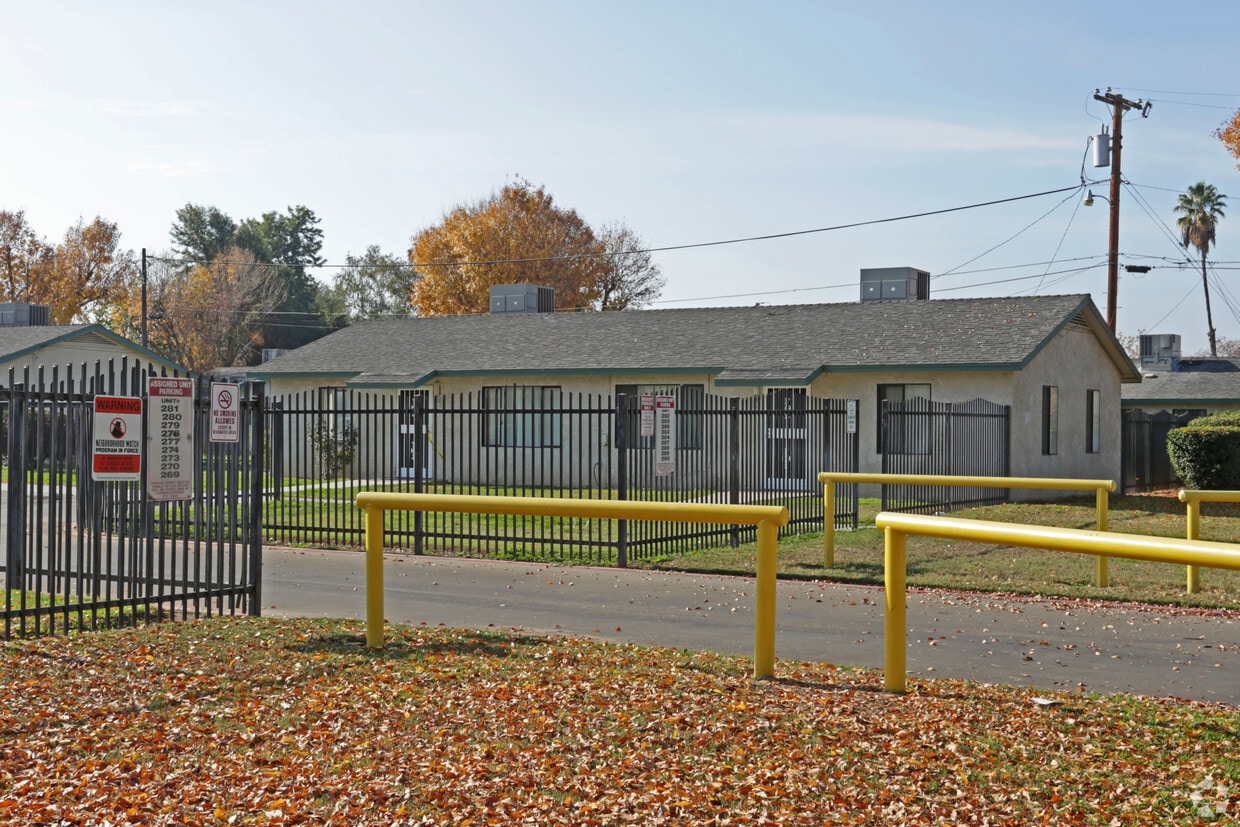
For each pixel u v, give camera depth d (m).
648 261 69.94
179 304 67.94
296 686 7.09
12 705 6.52
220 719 6.35
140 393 9.19
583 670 7.59
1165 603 11.01
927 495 21.66
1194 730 6.19
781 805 5.02
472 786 5.25
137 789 5.25
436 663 7.72
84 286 69.50
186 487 9.38
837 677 7.49
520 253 60.59
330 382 30.95
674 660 8.01
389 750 5.80
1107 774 5.39
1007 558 14.02
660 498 15.52
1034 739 5.98
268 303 72.69
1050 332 24.98
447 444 29.34
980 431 23.02
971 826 4.80
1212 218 69.50
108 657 7.79
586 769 5.48
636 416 14.95
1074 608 10.80
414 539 15.30
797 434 19.28
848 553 14.41
